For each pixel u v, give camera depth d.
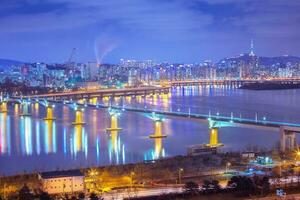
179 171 177.62
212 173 183.12
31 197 148.00
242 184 155.62
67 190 161.00
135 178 177.25
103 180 174.62
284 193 152.38
